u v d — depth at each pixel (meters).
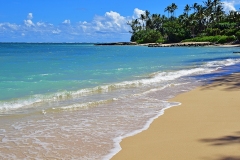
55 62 29.58
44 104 9.77
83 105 9.45
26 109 8.96
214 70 20.50
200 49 65.31
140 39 143.12
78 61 31.11
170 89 12.81
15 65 25.61
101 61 30.83
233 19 104.94
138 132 6.41
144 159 4.79
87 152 5.20
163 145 5.45
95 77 16.94
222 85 13.49
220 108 8.64
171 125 6.91
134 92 12.12
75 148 5.42
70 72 19.64
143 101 10.23
